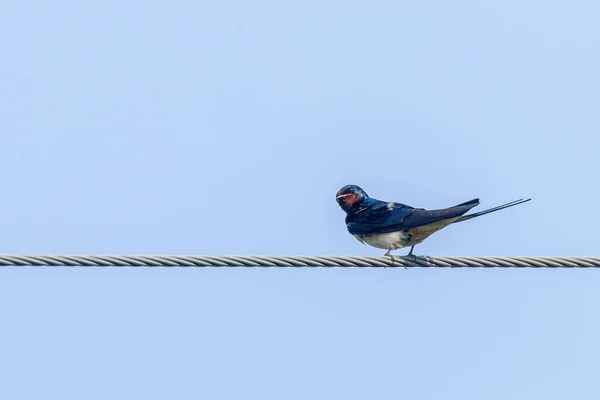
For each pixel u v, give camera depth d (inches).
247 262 496.1
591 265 513.7
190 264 489.4
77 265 479.5
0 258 473.7
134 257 482.9
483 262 524.4
